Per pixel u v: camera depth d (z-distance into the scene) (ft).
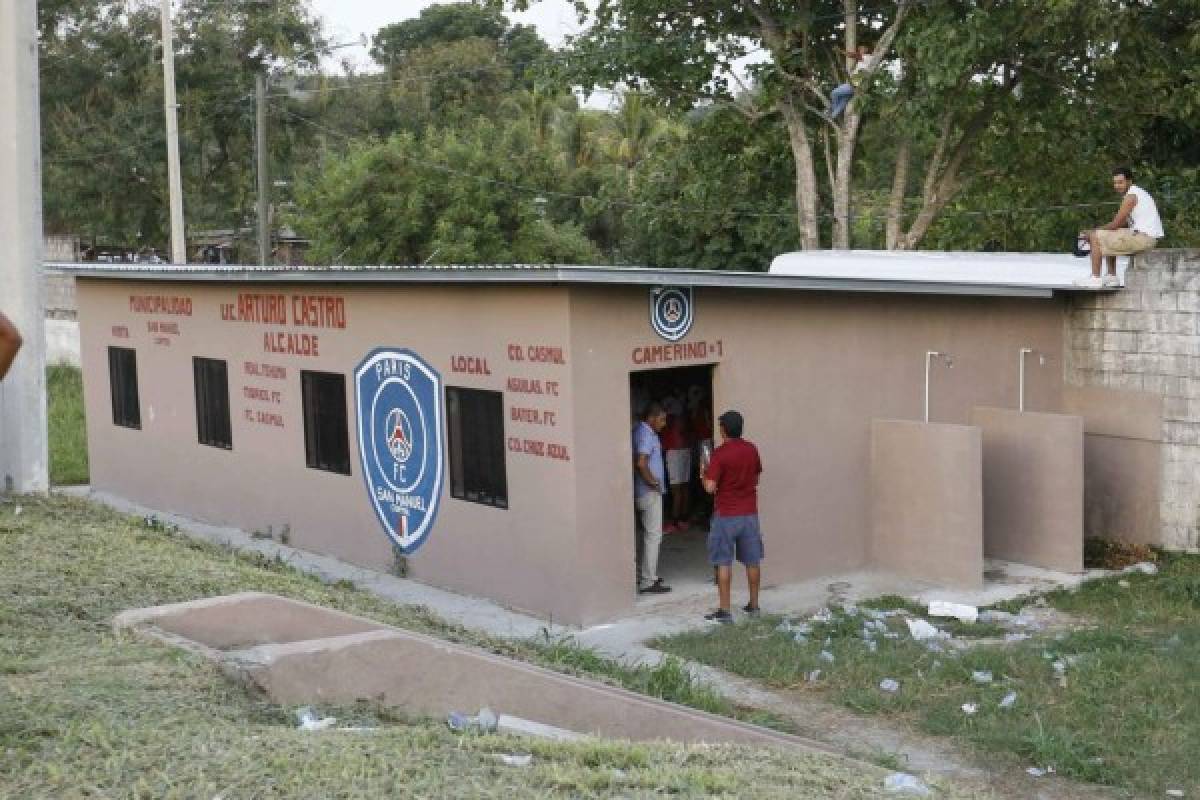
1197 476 44.93
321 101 126.52
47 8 119.55
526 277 35.09
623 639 35.29
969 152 73.20
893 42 66.18
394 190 105.91
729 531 36.76
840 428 42.29
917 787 16.29
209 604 19.83
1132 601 39.58
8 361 11.87
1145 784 25.70
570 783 14.05
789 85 69.26
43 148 118.42
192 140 117.08
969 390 45.65
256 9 123.65
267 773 13.43
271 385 48.34
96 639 18.47
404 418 42.22
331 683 17.66
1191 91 66.08
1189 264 44.65
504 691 19.48
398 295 41.93
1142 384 46.21
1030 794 25.52
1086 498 48.03
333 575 43.04
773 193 81.61
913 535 41.98
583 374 36.27
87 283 59.62
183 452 53.98
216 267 48.60
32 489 31.76
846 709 30.27
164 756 13.75
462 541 40.32
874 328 43.09
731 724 21.54
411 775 13.80
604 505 36.94
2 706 14.97
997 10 61.46
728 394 39.60
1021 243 79.10
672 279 35.78
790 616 37.76
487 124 116.67
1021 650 33.73
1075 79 67.92
